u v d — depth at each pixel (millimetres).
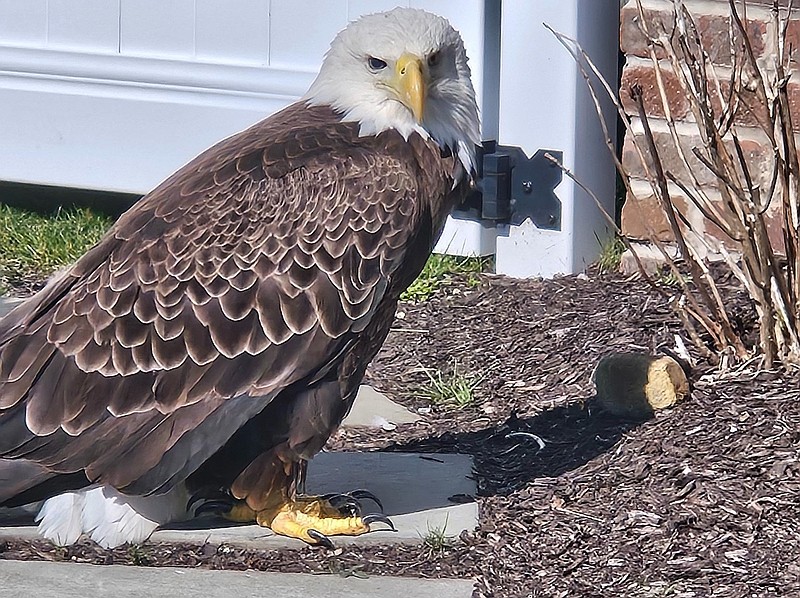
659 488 5281
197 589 4719
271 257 4840
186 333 4770
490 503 5277
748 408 5699
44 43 8016
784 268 6648
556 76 7051
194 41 7820
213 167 5004
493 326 6723
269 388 4840
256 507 5051
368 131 5133
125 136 7988
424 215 5090
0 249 7562
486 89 7273
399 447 5762
